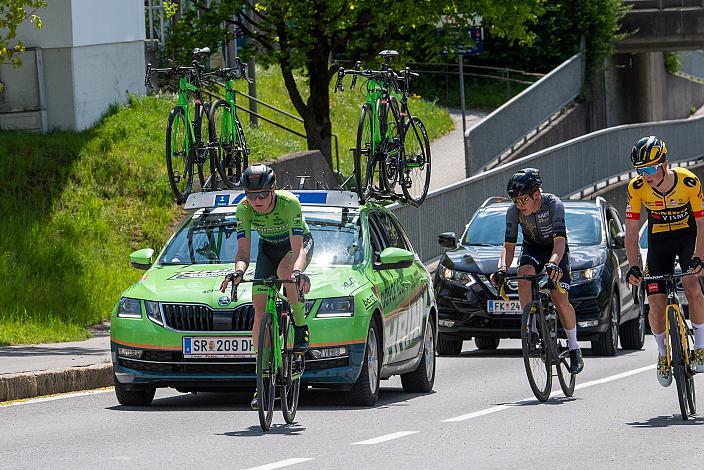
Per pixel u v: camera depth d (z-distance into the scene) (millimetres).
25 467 13641
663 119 94938
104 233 34375
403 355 20562
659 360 17734
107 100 41156
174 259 20312
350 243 20141
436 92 78250
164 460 14062
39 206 34281
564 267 19609
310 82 47500
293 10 45312
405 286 20906
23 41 39219
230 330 18453
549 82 69562
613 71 80562
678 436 15703
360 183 22422
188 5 53531
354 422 17234
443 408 18906
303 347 16984
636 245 17438
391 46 47594
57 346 26047
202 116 23469
